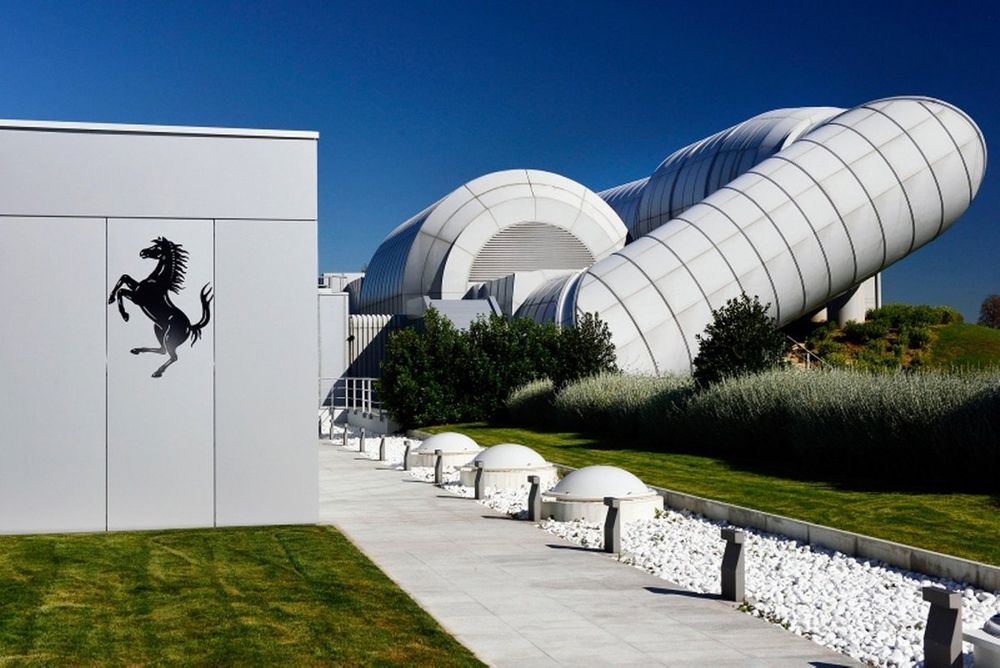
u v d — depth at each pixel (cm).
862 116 3769
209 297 1406
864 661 782
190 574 1103
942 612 711
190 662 777
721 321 2370
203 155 1403
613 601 994
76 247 1370
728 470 1917
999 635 691
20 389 1356
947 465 1567
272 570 1127
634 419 2552
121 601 977
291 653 801
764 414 2050
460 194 5059
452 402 3375
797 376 2092
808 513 1389
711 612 946
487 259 4944
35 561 1172
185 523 1399
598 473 1545
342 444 3094
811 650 814
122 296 1380
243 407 1416
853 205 3572
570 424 2880
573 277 3762
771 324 2384
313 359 1433
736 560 993
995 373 1683
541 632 873
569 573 1134
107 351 1378
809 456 1884
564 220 5016
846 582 1054
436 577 1112
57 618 912
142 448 1388
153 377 1391
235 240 1412
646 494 1527
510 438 2705
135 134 1385
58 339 1366
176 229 1396
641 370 3325
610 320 3362
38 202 1360
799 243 3528
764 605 962
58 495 1363
